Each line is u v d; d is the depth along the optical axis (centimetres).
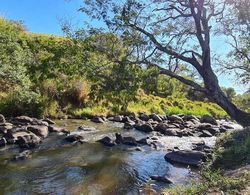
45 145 1653
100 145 1745
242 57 1454
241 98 2039
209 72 1312
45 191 1080
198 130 2473
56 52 1155
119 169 1355
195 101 4712
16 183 1135
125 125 2312
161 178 1234
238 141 1405
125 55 1195
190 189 904
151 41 1198
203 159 1456
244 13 1311
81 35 1164
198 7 1295
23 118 2067
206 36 1304
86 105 2684
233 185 846
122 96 1167
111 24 1157
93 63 1164
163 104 3772
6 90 2370
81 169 1324
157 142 1895
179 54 1278
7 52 1977
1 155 1442
